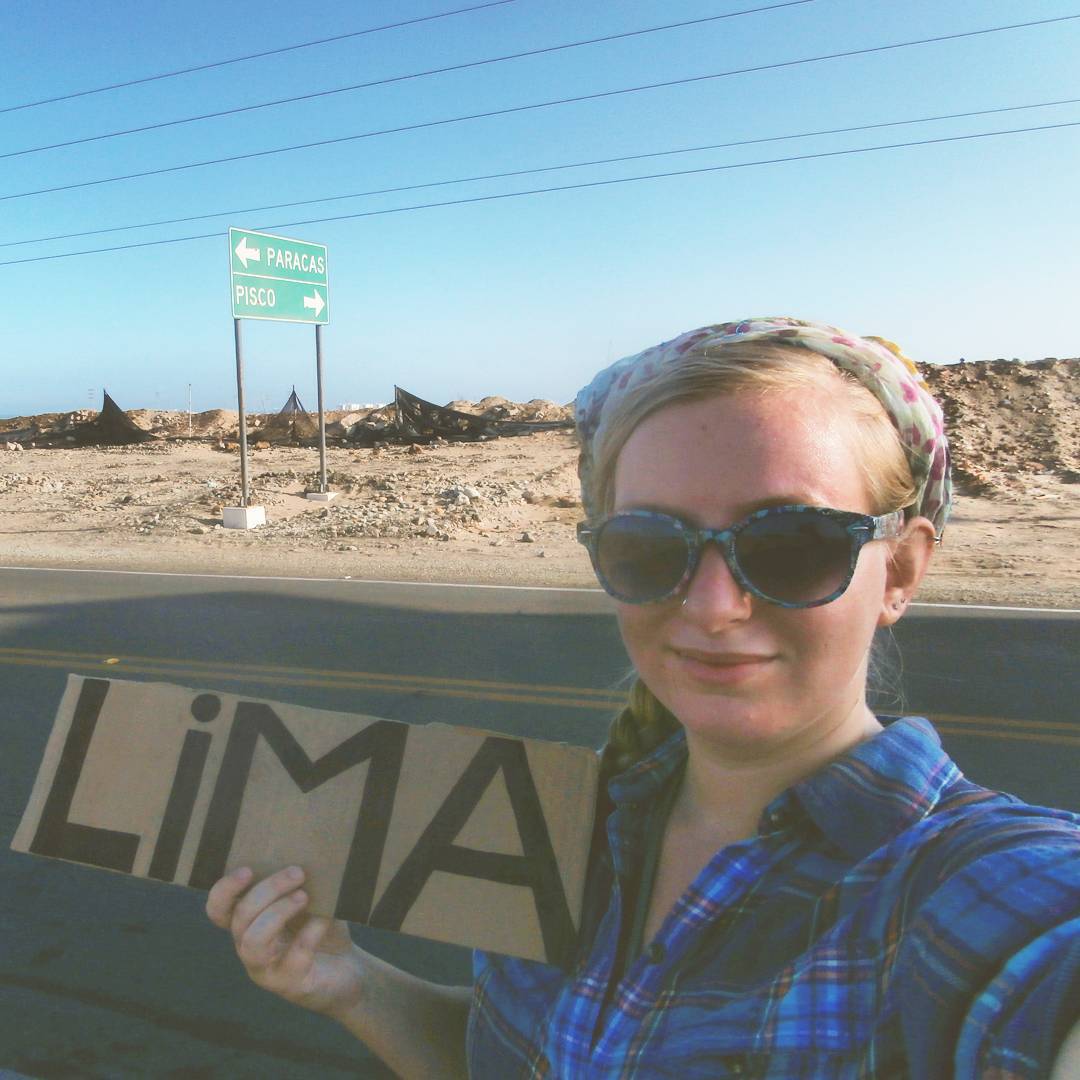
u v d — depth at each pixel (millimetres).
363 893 985
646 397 769
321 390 15641
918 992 578
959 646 6367
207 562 11258
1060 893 554
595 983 847
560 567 10141
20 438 27578
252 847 1022
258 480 17203
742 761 802
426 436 22812
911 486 770
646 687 1009
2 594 9453
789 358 752
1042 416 18156
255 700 1061
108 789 1075
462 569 10188
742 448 727
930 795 719
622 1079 729
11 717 5336
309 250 15250
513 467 17344
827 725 779
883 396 762
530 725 5094
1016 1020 516
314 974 1010
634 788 925
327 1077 2461
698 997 717
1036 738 4586
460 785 993
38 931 3156
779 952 692
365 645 6984
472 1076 956
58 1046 2580
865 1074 604
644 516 751
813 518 702
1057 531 11133
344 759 1025
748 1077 653
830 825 718
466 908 955
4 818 4008
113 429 26656
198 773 1058
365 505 14484
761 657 732
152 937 3119
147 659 6684
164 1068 2492
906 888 655
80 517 15336
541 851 955
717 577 722
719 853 764
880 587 757
